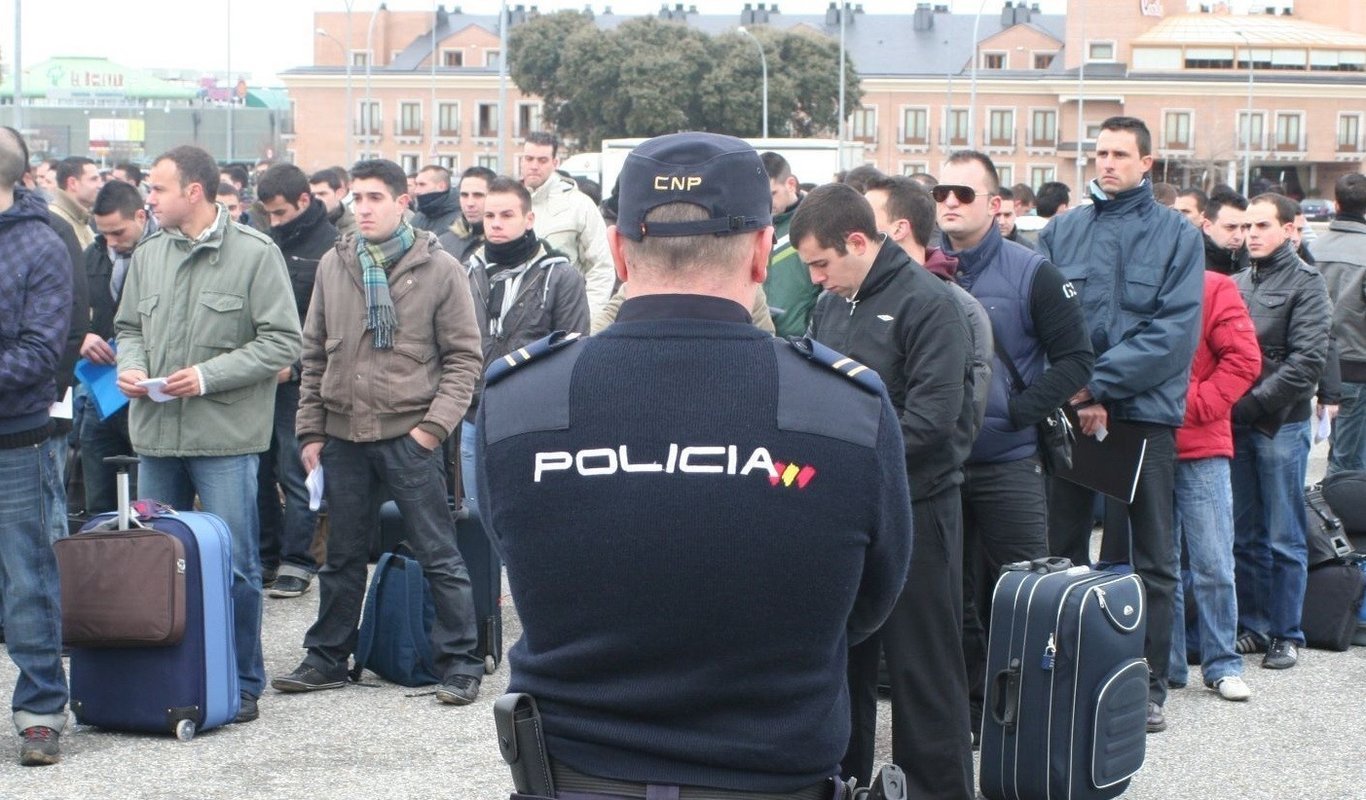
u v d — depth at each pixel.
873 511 2.16
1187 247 5.63
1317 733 5.61
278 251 5.74
